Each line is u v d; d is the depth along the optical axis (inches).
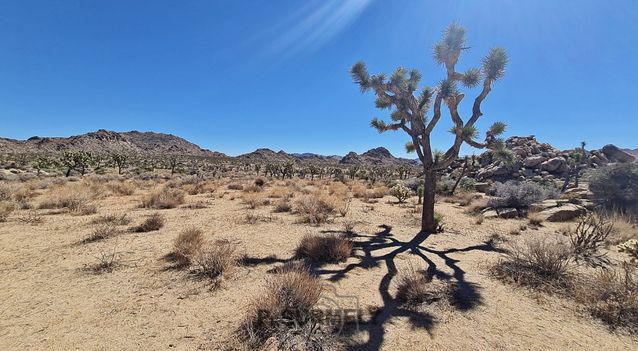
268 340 135.6
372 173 1945.1
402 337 142.5
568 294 189.5
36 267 217.0
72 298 172.6
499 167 1460.4
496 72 345.4
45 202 467.5
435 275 222.8
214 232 338.0
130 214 435.2
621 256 271.4
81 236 302.0
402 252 283.7
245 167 3048.7
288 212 482.9
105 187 748.6
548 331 150.5
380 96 400.2
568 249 267.0
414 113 392.5
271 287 163.9
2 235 297.3
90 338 136.3
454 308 172.1
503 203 569.9
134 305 166.2
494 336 145.6
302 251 269.7
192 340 136.3
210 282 197.0
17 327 142.7
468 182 1085.1
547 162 1512.1
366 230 377.4
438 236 353.1
